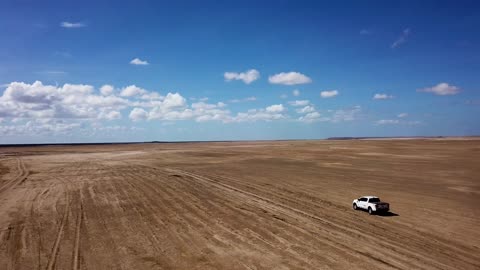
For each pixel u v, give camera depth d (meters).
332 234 25.91
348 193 42.84
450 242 24.48
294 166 73.38
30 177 58.25
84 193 42.59
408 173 60.75
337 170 65.81
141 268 19.62
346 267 19.67
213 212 32.62
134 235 25.64
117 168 71.62
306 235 25.62
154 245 23.44
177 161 88.44
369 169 66.88
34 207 34.94
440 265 20.14
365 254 21.73
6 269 19.52
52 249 22.67
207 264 20.19
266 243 23.81
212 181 52.16
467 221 30.19
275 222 29.12
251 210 33.41
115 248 22.86
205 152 125.56
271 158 94.00
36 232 26.41
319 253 21.91
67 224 28.64
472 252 22.48
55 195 41.41
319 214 32.16
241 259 20.94
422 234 26.31
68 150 170.50
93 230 26.95
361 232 26.55
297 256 21.41
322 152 110.81
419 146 126.81
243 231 26.56
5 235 25.58
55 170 68.81
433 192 43.59
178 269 19.48
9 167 76.00
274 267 19.72
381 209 32.19
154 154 118.00
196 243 23.84
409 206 36.00
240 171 65.12
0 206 35.38
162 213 32.28
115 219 30.20
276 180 53.22
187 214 31.89
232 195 41.06
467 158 84.44
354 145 146.88
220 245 23.42
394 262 20.45
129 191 43.78
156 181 52.12
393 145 137.88
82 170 68.25
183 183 50.12
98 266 19.91
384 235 25.86
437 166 70.00
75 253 21.97
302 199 39.06
